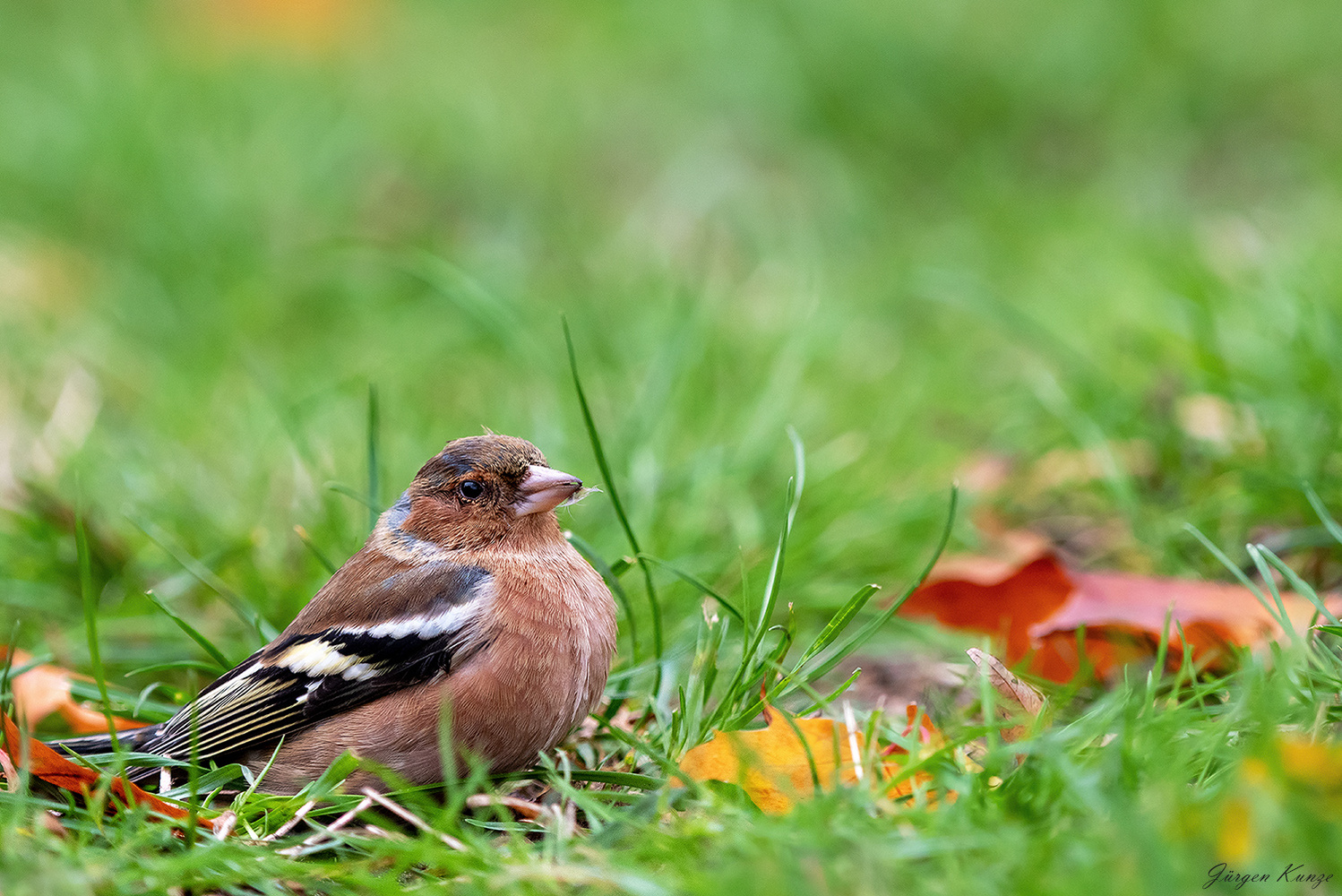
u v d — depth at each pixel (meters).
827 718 7.38
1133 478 10.91
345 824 7.16
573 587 7.79
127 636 9.72
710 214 18.61
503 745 7.44
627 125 20.75
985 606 8.75
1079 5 20.62
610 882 5.49
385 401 12.88
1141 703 7.09
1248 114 19.58
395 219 18.98
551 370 12.52
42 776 6.75
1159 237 15.33
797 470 8.64
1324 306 11.03
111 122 18.55
